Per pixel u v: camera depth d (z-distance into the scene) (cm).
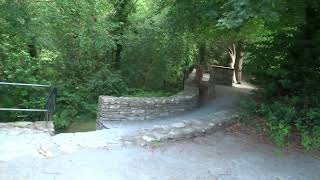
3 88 1105
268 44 1155
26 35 1174
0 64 1174
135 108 1052
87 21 1362
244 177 630
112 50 1488
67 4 1299
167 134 792
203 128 847
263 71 1143
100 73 1401
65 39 1415
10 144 686
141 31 1435
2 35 1258
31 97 1105
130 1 1509
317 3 987
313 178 652
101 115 1025
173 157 695
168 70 1426
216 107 1253
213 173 634
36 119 1090
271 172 662
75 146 703
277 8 819
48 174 575
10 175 561
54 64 1421
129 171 612
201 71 1769
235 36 1584
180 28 1152
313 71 1045
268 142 824
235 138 838
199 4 1053
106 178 577
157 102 1088
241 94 1550
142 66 1434
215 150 754
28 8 1161
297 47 1077
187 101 1187
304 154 764
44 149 674
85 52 1455
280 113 918
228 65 2534
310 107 933
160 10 1379
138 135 785
